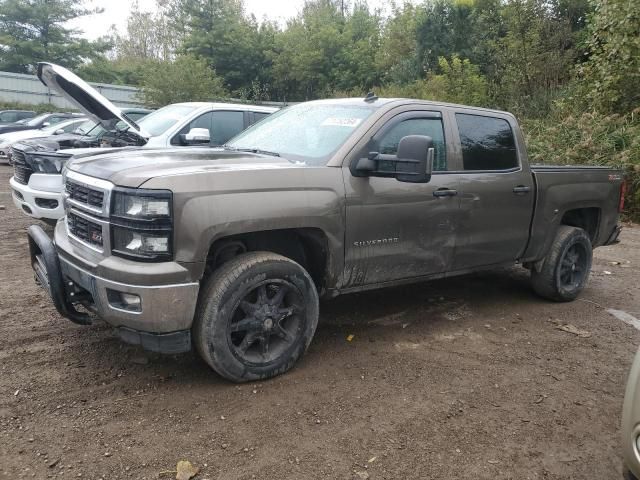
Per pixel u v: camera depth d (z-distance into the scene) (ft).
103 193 10.84
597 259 26.07
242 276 11.29
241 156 12.97
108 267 10.53
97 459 9.29
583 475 9.57
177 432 10.11
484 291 19.76
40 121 63.67
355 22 126.72
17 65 115.96
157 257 10.42
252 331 11.80
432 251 14.69
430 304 17.97
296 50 115.55
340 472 9.25
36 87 99.09
